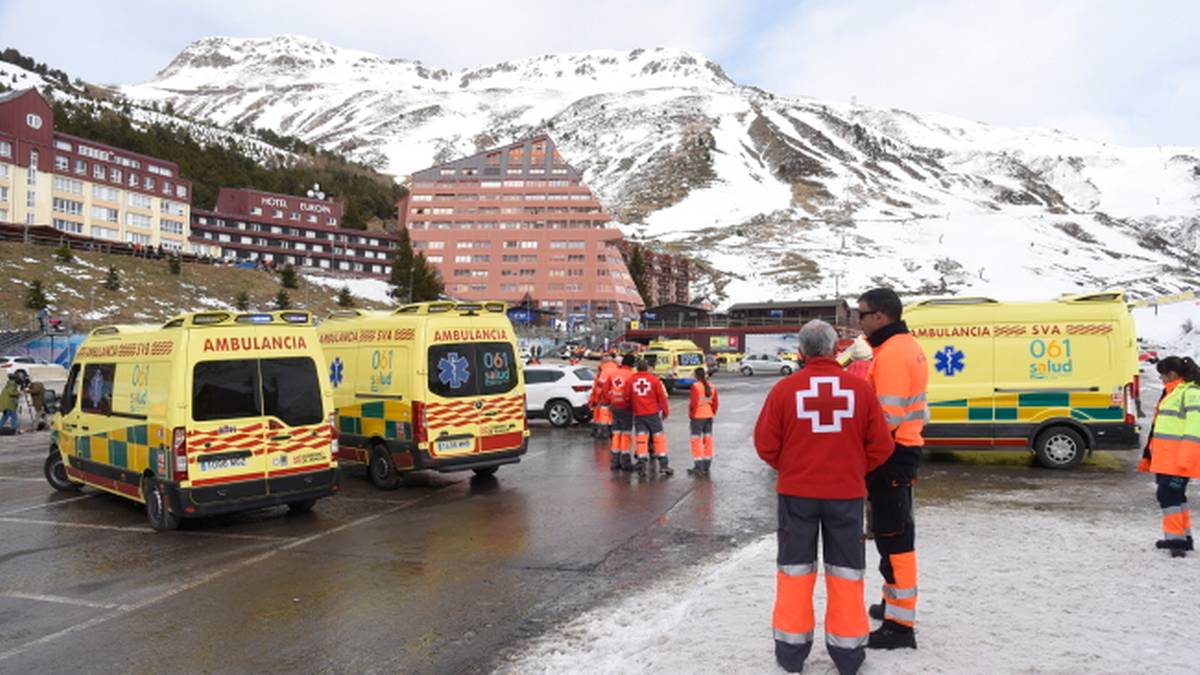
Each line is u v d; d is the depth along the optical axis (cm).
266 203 11638
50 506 1075
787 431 432
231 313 934
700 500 1063
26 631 588
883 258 17800
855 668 417
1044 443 1280
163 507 909
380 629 579
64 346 4219
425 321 1150
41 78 16950
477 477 1272
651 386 1282
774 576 641
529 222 12275
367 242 12212
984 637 477
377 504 1062
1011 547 727
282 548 827
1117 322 1256
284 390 957
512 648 534
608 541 839
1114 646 460
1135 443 1242
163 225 9900
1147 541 752
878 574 638
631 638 533
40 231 7112
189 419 888
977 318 1314
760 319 7425
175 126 15812
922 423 471
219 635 572
